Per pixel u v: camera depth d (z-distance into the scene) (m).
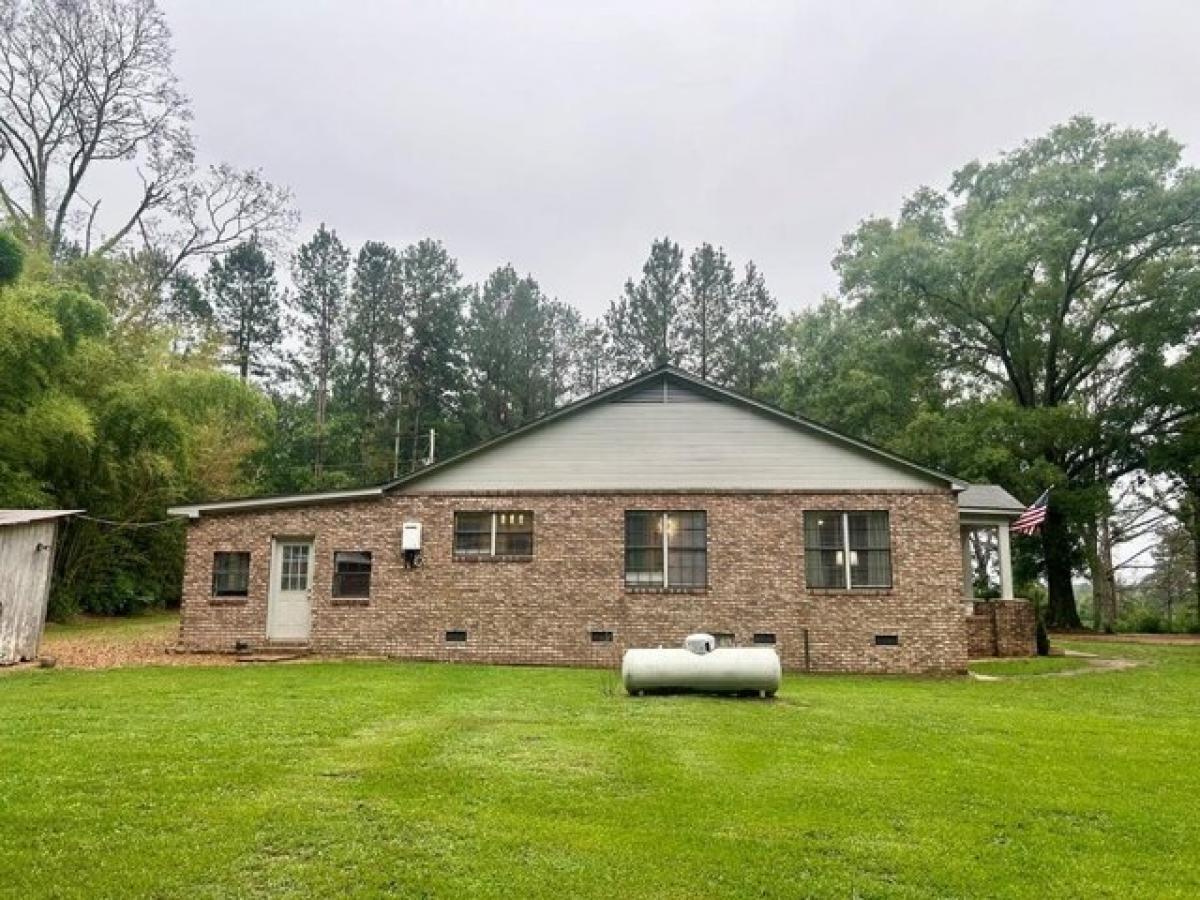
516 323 48.28
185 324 32.25
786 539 16.33
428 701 10.16
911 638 15.91
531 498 16.72
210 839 4.93
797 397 37.94
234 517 16.88
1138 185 27.77
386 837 5.05
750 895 4.41
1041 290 32.06
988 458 29.14
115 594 25.97
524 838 5.09
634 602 16.23
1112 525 40.19
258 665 14.50
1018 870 4.87
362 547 16.69
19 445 20.02
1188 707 12.25
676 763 6.97
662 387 17.16
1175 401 30.41
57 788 5.84
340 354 47.53
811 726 8.85
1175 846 5.36
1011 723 9.62
